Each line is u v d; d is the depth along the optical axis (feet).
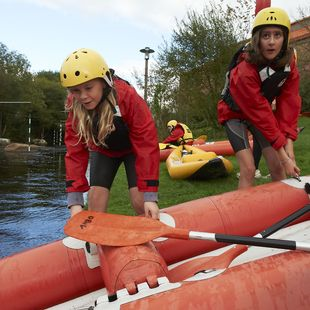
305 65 61.57
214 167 23.57
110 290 7.07
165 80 56.39
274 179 12.42
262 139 12.16
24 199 29.55
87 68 8.28
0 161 64.44
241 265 7.04
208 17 50.37
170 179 25.32
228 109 12.23
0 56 174.29
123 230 8.12
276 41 10.34
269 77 10.75
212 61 49.83
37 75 238.48
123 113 9.16
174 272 8.41
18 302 8.76
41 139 187.83
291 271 6.79
